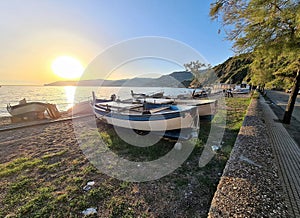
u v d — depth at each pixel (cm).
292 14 346
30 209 234
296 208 212
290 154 394
